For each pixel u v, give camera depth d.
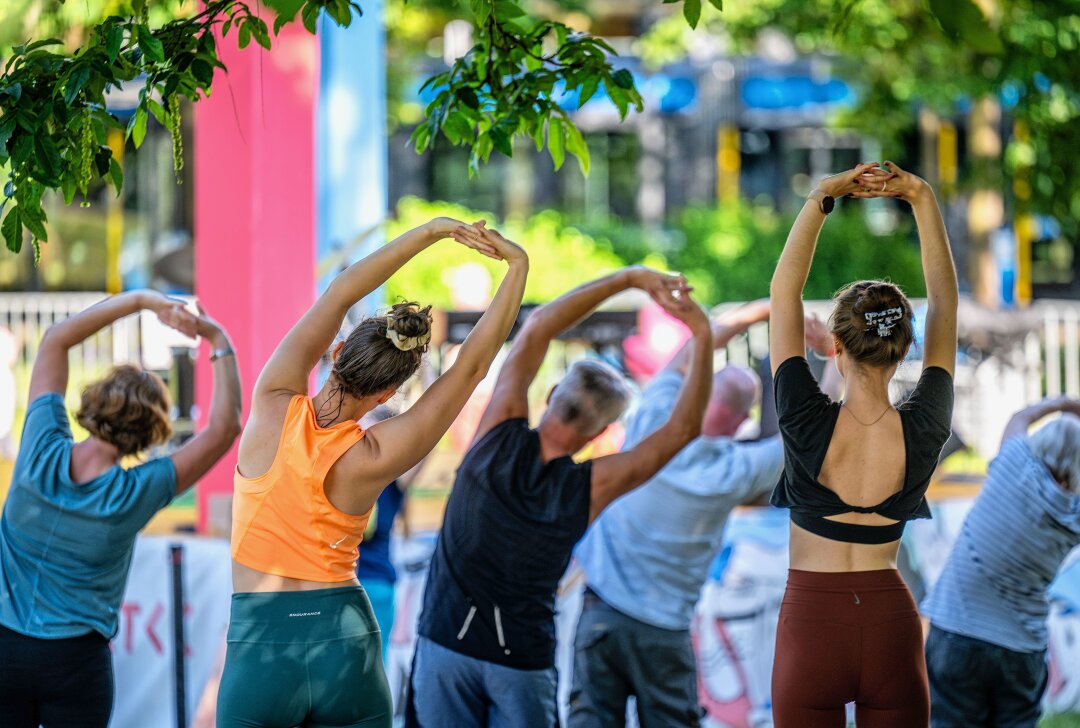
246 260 11.79
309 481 5.79
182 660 10.00
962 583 8.67
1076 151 19.69
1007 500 8.51
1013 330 16.02
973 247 30.09
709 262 28.98
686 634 8.48
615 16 38.53
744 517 10.95
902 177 6.55
